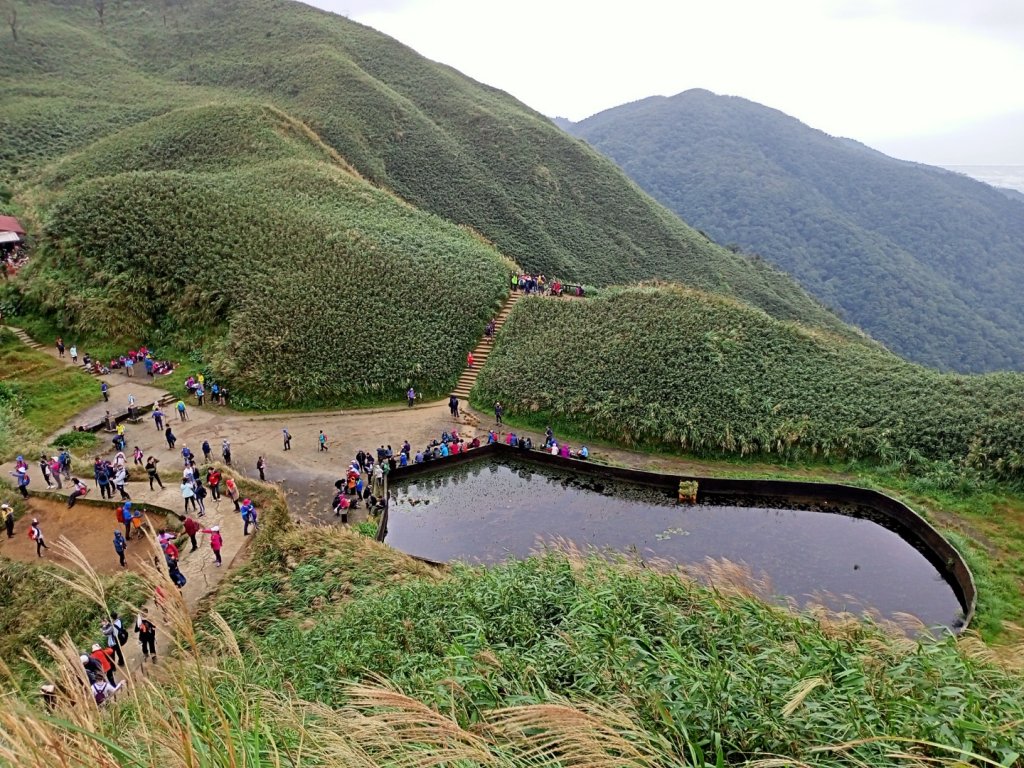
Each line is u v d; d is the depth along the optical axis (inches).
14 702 152.2
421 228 1918.1
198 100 3127.5
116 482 867.4
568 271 2736.2
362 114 3184.1
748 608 346.6
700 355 1337.4
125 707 257.8
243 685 273.0
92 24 4089.6
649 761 164.2
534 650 324.5
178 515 821.2
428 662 356.8
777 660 271.4
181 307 1461.6
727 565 422.9
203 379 1312.7
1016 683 258.1
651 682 257.4
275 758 153.6
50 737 133.7
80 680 187.2
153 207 1637.6
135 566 728.3
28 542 793.6
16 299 1481.3
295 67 3570.4
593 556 540.1
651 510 1005.8
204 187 1758.1
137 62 3769.7
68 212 1601.9
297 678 395.2
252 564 724.7
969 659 267.9
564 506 1019.3
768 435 1164.5
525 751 193.9
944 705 226.7
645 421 1210.6
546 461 1147.9
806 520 972.6
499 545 903.1
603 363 1354.6
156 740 165.5
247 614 636.1
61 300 1437.0
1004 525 927.7
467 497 1054.4
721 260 3521.2
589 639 314.8
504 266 1834.4
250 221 1665.8
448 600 478.3
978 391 1195.3
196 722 169.9
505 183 3280.0
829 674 251.3
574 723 167.3
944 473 1036.5
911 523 938.1
